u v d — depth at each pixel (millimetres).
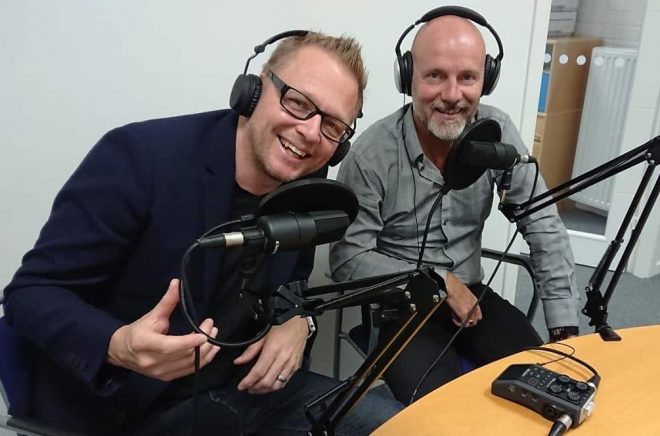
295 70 979
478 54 1440
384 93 1819
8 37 1309
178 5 1444
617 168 915
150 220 1057
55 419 1073
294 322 1179
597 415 887
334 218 637
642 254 2953
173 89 1504
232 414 1167
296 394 1325
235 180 1110
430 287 673
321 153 1024
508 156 828
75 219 1021
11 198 1426
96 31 1379
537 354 1064
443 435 852
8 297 1021
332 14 1659
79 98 1410
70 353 942
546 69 3162
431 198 1568
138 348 823
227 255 1085
